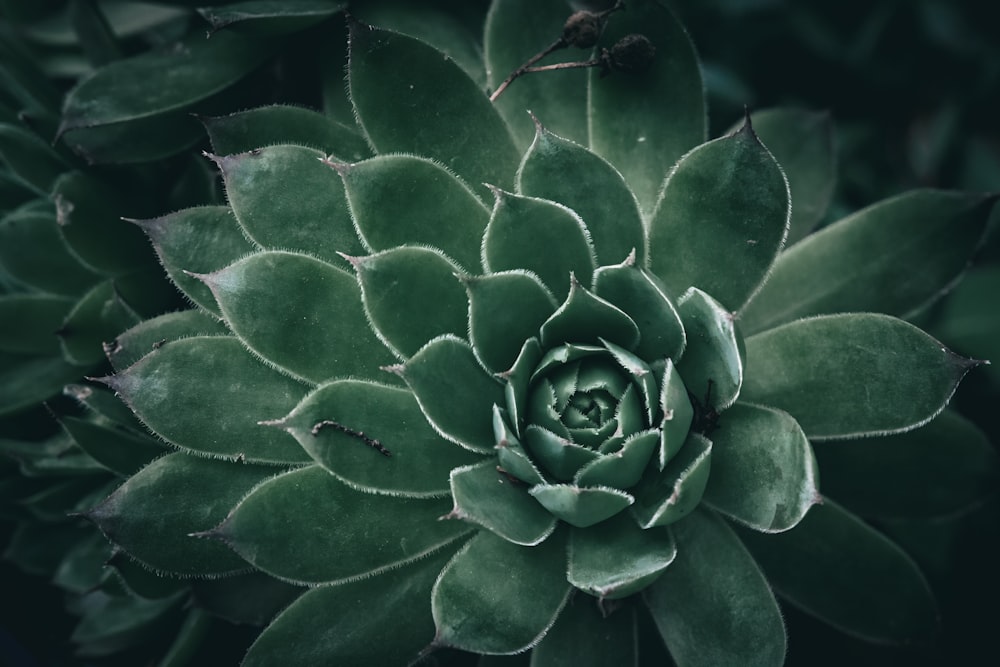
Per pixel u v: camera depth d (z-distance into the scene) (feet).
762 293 0.77
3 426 0.86
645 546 0.68
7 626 0.87
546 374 0.70
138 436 0.76
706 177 0.70
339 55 0.80
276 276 0.71
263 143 0.75
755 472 0.69
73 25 0.88
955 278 0.76
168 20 0.93
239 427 0.71
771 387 0.71
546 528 0.69
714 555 0.70
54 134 0.82
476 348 0.70
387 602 0.71
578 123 0.78
